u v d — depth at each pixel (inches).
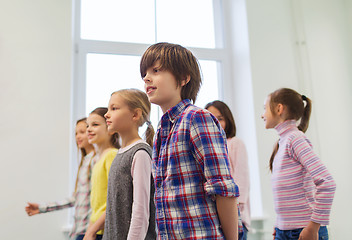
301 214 52.9
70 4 95.3
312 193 53.8
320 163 51.8
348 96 108.7
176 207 30.8
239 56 110.3
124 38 107.5
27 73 88.4
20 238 80.3
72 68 98.2
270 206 96.6
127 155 46.2
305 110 63.5
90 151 72.0
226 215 30.2
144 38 109.3
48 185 84.7
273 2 110.3
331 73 108.9
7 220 80.4
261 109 102.0
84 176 66.3
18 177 82.9
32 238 80.9
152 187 45.9
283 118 59.4
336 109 106.7
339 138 104.9
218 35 115.9
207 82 112.3
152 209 45.3
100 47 102.9
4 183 81.7
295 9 110.5
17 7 90.8
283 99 59.8
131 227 41.6
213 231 29.8
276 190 56.7
